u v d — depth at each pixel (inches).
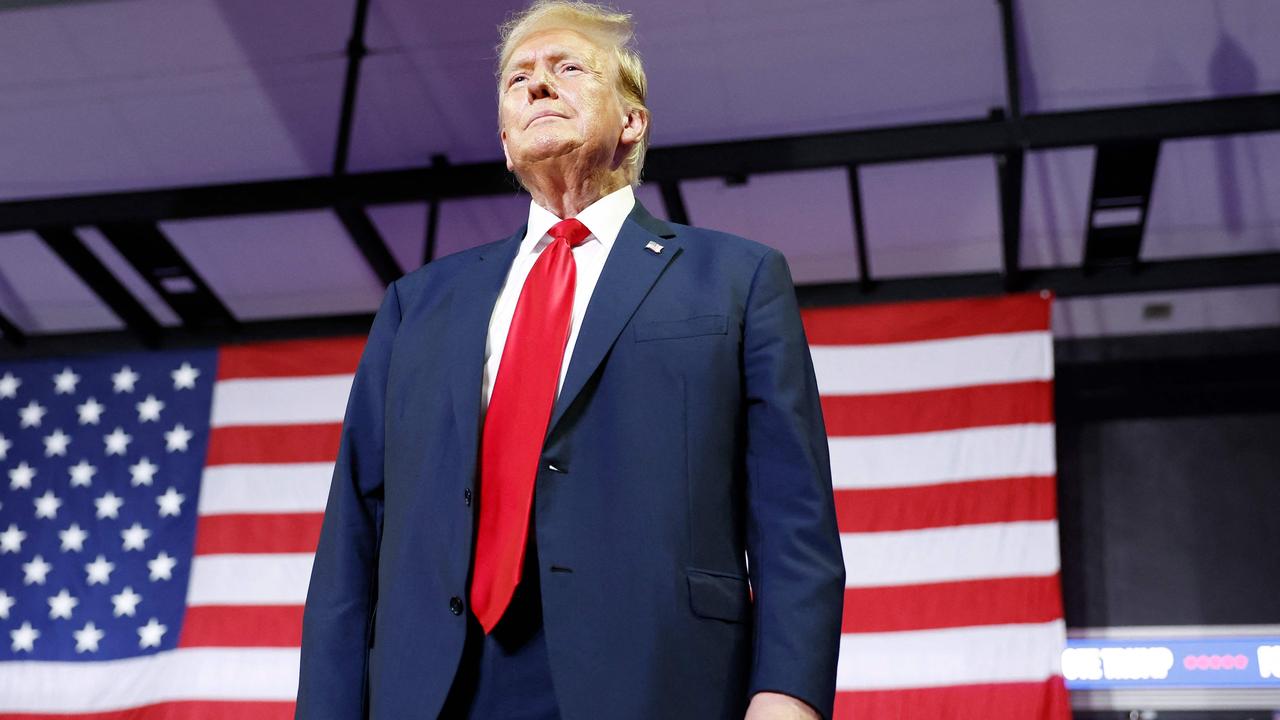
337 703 46.5
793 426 46.4
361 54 245.8
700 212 282.5
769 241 289.4
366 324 308.3
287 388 255.3
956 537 230.1
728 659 43.3
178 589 242.1
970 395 238.5
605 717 41.0
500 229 282.2
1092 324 320.2
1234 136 253.6
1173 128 237.8
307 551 241.8
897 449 236.2
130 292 307.0
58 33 241.4
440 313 51.9
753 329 48.6
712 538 44.6
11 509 251.4
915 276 296.8
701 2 233.6
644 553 43.3
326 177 264.4
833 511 46.1
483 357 48.4
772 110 257.1
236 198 266.2
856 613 227.0
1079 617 307.4
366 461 52.1
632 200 54.6
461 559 44.1
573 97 54.8
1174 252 288.2
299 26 240.7
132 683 235.8
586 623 42.3
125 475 252.1
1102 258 288.5
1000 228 281.9
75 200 271.7
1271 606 303.3
